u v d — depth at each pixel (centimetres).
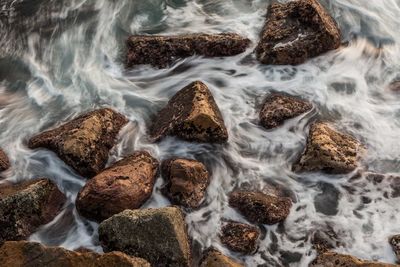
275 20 1041
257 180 837
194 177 794
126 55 1048
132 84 1007
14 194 762
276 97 945
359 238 761
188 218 780
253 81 994
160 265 702
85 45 1103
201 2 1188
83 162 822
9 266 682
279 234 766
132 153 861
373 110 939
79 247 757
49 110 971
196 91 888
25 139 915
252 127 909
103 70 1043
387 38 1077
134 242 708
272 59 1002
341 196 814
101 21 1155
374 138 888
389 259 733
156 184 818
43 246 695
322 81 988
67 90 1007
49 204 792
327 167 827
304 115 922
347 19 1118
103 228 722
